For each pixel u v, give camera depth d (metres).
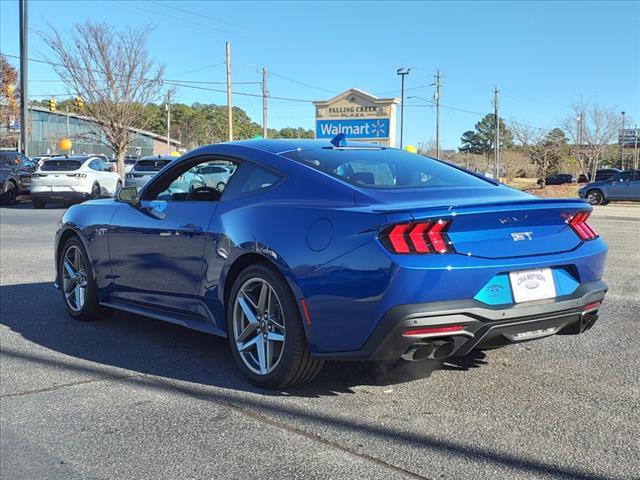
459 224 3.41
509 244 3.54
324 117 29.92
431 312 3.28
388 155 4.58
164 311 4.83
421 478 2.83
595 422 3.41
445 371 4.28
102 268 5.38
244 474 2.91
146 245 4.85
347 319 3.46
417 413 3.57
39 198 19.53
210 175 4.68
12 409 3.73
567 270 3.74
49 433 3.40
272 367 3.88
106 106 28.91
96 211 5.50
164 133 95.31
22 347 4.97
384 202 3.57
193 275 4.44
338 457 3.05
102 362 4.59
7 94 38.19
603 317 5.81
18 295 6.88
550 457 3.01
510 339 3.59
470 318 3.35
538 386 3.97
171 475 2.93
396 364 4.43
